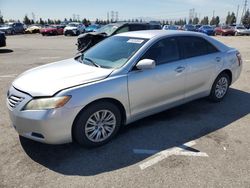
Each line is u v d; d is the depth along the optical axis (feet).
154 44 14.07
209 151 12.15
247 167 10.90
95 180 10.15
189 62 15.40
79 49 39.55
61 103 10.88
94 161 11.40
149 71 13.48
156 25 41.81
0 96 19.76
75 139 12.03
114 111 12.67
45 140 11.17
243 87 22.43
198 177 10.27
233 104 18.20
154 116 16.03
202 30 124.26
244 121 15.42
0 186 9.78
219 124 15.01
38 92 11.12
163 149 12.35
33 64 33.88
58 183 9.98
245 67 31.27
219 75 17.79
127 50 13.94
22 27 128.57
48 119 10.77
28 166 11.01
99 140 12.52
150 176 10.36
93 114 11.98
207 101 18.65
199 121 15.39
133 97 13.05
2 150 12.19
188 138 13.39
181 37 15.51
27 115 11.02
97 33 37.99
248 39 89.30
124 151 12.21
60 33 116.06
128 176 10.37
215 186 9.77
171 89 14.67
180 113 16.52
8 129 14.26
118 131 13.99
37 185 9.86
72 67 13.53
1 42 47.70
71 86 11.35
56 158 11.61
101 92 11.80
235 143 12.86
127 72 12.80
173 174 10.47
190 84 15.74
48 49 52.49
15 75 26.86
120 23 39.96
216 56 17.24
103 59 14.08
